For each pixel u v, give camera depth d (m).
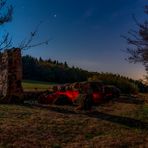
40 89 32.84
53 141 12.52
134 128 15.22
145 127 15.56
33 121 15.37
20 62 23.02
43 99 23.12
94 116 17.86
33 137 12.78
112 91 26.30
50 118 16.28
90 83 24.38
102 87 25.05
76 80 79.06
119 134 13.89
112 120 16.84
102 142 12.59
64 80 79.38
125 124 16.03
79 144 12.29
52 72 80.75
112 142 12.58
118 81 33.91
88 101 20.69
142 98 28.11
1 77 23.03
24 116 16.61
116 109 21.08
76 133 13.80
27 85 42.22
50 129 14.02
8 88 22.27
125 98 27.00
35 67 81.38
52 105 22.02
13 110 18.36
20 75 22.88
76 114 18.23
